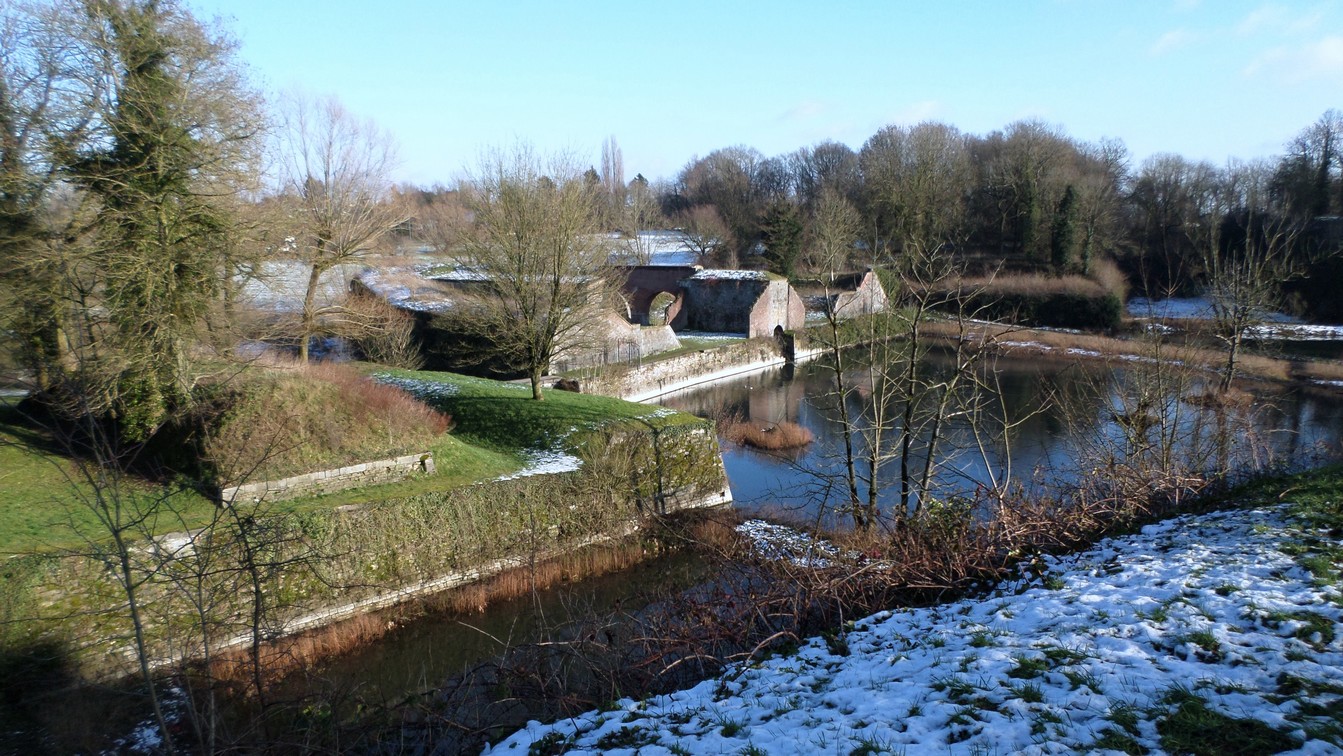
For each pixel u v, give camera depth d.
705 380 40.28
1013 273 54.66
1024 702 5.96
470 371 32.09
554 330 22.19
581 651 9.66
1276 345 36.69
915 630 8.62
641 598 14.66
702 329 49.09
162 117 15.86
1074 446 19.97
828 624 9.82
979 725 5.68
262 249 19.98
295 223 21.78
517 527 16.66
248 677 11.36
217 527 12.64
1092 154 69.38
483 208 22.42
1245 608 7.25
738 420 29.78
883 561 11.09
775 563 11.35
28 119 15.18
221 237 17.14
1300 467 16.95
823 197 54.78
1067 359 41.09
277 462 14.76
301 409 16.22
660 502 19.77
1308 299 45.38
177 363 15.49
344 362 28.19
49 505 13.02
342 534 14.15
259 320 21.06
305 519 13.80
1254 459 15.20
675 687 8.94
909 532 11.62
